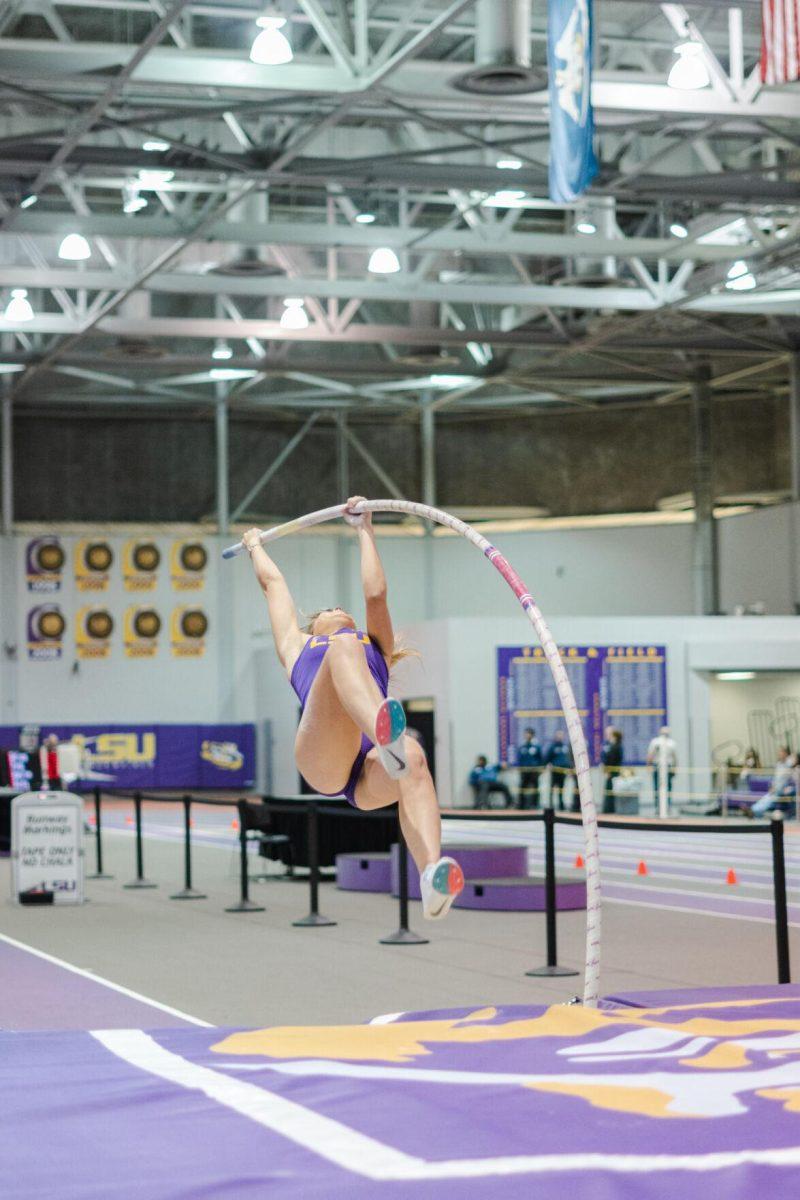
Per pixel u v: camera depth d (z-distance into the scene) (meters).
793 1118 4.04
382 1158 3.64
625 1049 5.12
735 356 35.81
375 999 9.27
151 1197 3.34
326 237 23.88
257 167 21.00
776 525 36.47
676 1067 4.77
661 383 39.09
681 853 22.08
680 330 33.56
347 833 17.86
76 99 20.12
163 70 16.62
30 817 15.69
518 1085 4.48
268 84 16.83
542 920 13.53
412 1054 5.09
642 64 19.80
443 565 41.59
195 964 10.98
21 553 40.06
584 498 41.69
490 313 32.94
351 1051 5.18
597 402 41.34
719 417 40.91
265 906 15.15
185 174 21.58
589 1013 5.88
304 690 5.79
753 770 31.36
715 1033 5.46
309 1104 4.24
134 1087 4.53
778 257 26.22
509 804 31.72
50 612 40.00
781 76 12.32
